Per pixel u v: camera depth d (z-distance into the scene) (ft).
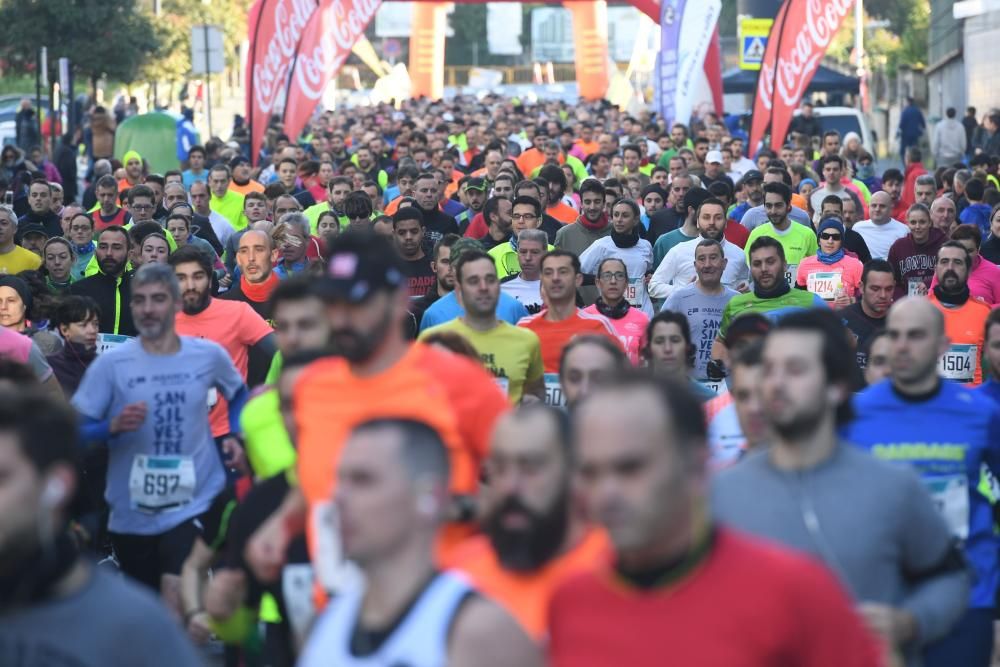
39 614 29.58
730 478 39.58
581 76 577.84
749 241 114.73
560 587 28.09
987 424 47.11
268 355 77.30
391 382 39.40
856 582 37.96
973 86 341.00
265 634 47.37
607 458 26.78
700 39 240.94
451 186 190.90
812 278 109.29
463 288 68.13
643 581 27.32
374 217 120.16
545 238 95.50
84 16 368.07
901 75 490.49
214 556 51.80
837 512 38.24
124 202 172.35
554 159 211.00
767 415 38.91
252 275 92.68
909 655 38.68
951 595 39.04
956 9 312.09
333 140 253.44
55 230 140.26
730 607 26.91
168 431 60.49
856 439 47.75
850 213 142.31
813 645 27.09
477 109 424.46
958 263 83.66
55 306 82.38
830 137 212.43
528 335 69.36
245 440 48.60
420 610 27.78
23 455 29.76
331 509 39.78
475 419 39.73
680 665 26.91
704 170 191.01
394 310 38.96
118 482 61.05
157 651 29.89
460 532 39.04
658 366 66.80
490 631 27.37
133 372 60.54
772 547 27.96
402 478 28.02
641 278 111.75
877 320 84.38
